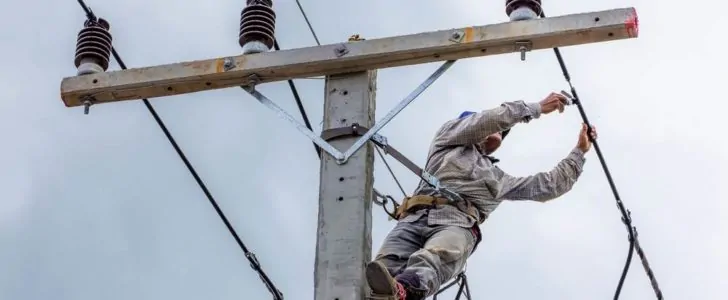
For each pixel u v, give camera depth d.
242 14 9.75
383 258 9.04
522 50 9.20
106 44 10.00
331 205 8.88
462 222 9.09
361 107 9.23
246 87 9.54
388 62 9.36
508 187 9.50
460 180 9.23
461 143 9.35
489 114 9.25
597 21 9.10
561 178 9.71
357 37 9.55
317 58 9.38
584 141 9.98
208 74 9.55
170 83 9.66
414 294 8.50
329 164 9.02
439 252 8.79
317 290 8.66
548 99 9.41
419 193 9.30
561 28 9.12
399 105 9.16
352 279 8.63
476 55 9.29
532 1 9.32
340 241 8.77
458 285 10.44
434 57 9.32
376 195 9.32
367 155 9.02
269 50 9.67
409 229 9.14
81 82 9.78
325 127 9.20
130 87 9.71
